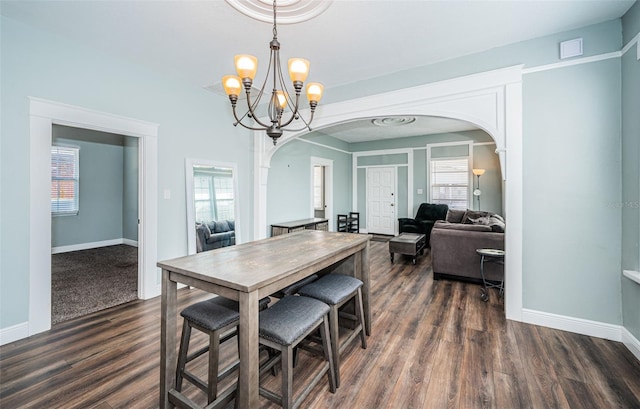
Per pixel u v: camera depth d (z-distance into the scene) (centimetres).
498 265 346
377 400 163
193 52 280
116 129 288
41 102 239
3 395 165
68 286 351
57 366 193
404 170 739
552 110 243
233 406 159
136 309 287
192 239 362
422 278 389
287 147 580
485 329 245
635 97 204
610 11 212
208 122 388
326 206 730
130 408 157
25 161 232
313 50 273
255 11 202
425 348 216
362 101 339
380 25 231
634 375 183
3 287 222
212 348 147
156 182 325
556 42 242
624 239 219
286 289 215
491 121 268
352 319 235
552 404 159
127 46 269
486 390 170
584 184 234
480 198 646
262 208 454
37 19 225
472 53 277
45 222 243
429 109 299
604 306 229
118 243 626
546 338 229
